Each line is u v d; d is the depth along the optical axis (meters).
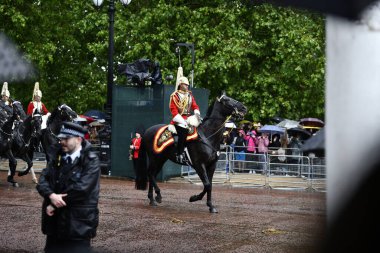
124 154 19.59
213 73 27.55
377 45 1.72
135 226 9.48
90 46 29.02
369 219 1.74
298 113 29.06
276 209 12.27
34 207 11.48
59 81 31.09
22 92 27.53
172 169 19.25
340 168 1.81
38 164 23.78
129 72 19.45
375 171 1.74
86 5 30.45
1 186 15.95
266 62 28.36
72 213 4.95
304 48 26.72
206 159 11.59
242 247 7.76
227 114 11.68
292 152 19.70
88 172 5.00
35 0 28.83
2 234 8.53
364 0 1.53
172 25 28.75
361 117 1.79
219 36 27.62
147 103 19.16
